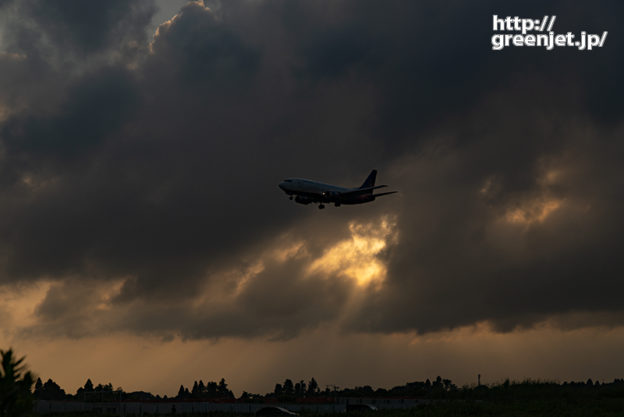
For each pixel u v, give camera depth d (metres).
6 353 20.86
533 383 70.81
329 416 68.31
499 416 57.34
